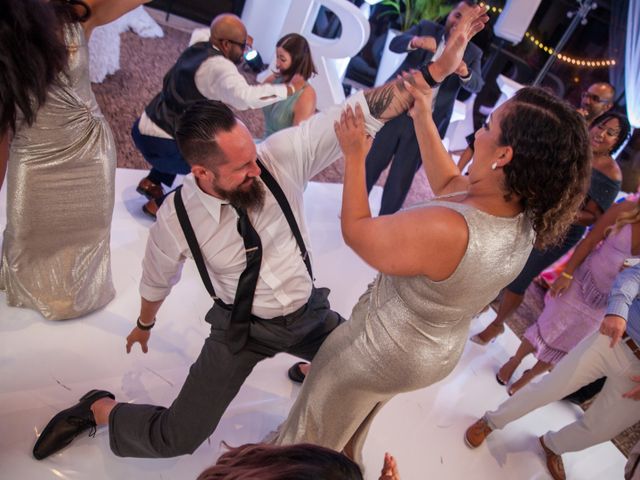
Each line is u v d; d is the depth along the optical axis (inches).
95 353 83.7
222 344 62.1
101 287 88.0
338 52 192.7
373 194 171.0
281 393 90.3
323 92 202.4
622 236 91.7
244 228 56.8
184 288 102.7
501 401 107.3
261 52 224.2
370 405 62.9
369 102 59.4
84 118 71.3
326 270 125.5
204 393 62.1
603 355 81.8
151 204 114.7
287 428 66.1
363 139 47.9
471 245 46.4
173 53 198.7
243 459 26.0
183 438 62.9
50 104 66.4
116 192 119.7
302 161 61.2
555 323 101.3
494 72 221.8
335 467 24.6
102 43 151.6
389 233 46.2
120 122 143.8
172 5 232.8
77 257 81.6
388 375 56.2
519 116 45.0
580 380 83.7
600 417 85.7
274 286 60.6
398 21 238.4
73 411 70.2
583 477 98.4
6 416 70.9
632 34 205.0
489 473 91.7
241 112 180.9
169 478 72.4
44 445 67.7
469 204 48.8
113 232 108.0
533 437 101.7
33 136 68.1
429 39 119.5
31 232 75.4
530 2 174.7
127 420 65.1
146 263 63.2
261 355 64.2
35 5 51.6
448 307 51.1
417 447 91.0
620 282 77.6
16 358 78.1
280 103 115.0
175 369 86.8
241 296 59.7
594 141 102.8
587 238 97.9
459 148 229.6
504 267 48.8
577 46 225.6
